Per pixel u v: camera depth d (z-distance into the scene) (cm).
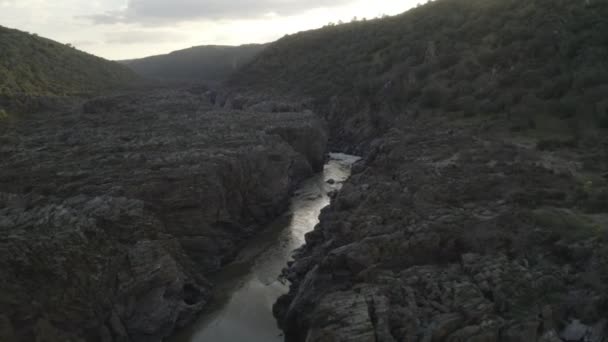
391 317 1788
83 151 3962
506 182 2786
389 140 4256
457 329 1702
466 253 2127
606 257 1884
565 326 1717
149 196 3153
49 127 5469
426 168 3194
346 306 1834
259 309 2730
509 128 4247
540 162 3175
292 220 4216
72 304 2131
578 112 4141
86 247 2325
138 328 2405
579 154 3331
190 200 3238
